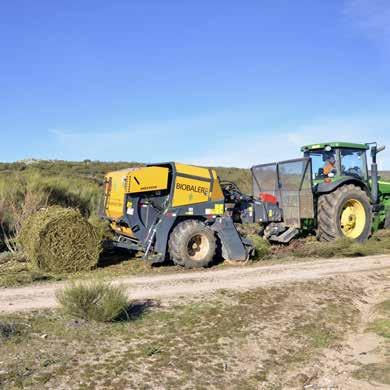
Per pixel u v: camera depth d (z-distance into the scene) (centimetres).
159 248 1009
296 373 539
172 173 1030
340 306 752
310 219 1287
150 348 545
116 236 1134
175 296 741
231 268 1007
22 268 980
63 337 559
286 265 1030
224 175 3172
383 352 588
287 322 668
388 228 1447
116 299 623
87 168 3647
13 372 466
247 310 691
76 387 452
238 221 1197
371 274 930
